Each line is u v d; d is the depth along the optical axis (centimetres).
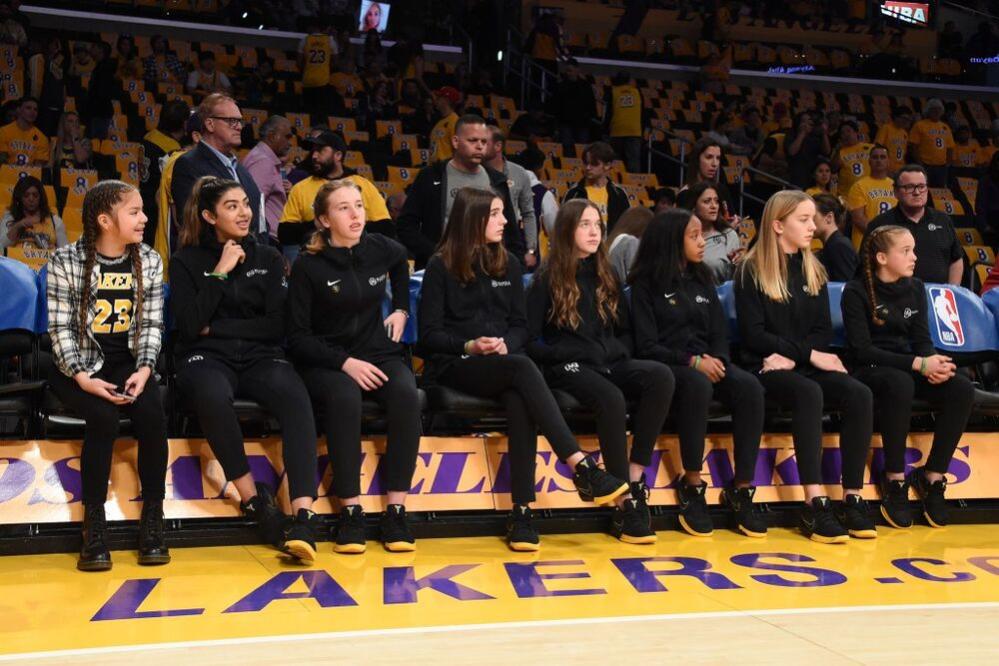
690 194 567
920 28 1920
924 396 490
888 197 806
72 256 401
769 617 334
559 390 454
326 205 432
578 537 447
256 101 1236
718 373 465
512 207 589
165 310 439
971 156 1398
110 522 420
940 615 341
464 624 320
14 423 508
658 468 474
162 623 318
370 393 430
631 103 1221
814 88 1669
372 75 1320
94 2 1429
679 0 1786
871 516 476
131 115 1128
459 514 459
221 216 421
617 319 473
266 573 377
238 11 1477
